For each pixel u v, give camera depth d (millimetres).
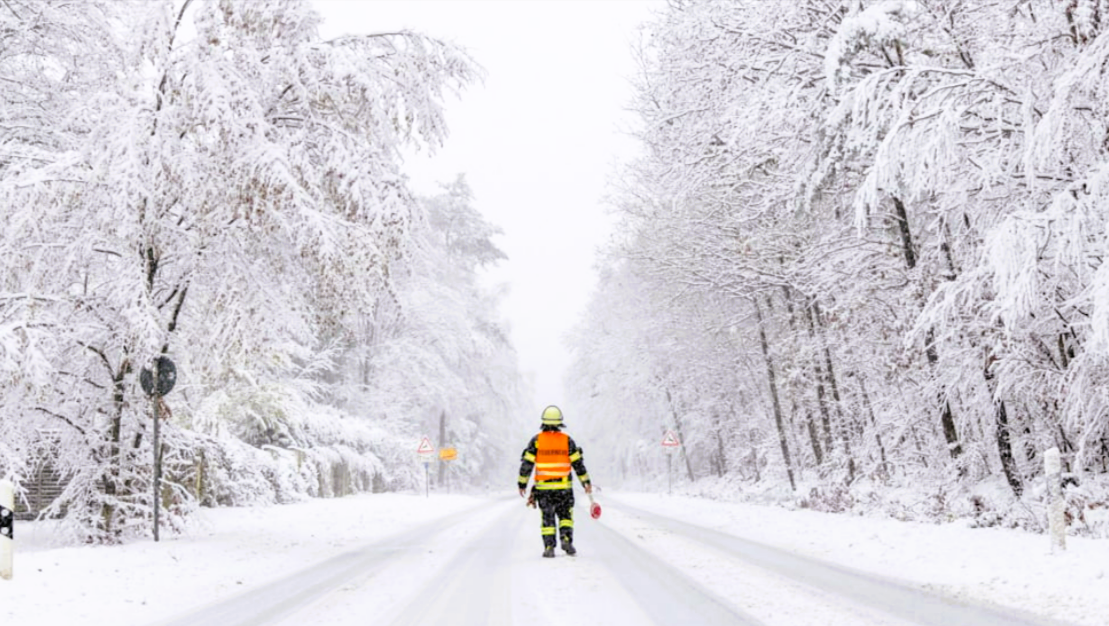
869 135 13227
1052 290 12000
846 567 8305
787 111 14852
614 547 10578
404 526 16859
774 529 13320
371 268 11672
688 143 17422
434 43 12516
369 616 5984
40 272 10758
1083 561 7367
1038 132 10227
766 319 24469
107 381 11719
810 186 15117
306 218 10906
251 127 11180
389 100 12164
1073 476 12125
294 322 12125
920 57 13047
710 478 39625
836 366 22391
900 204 15906
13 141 12930
